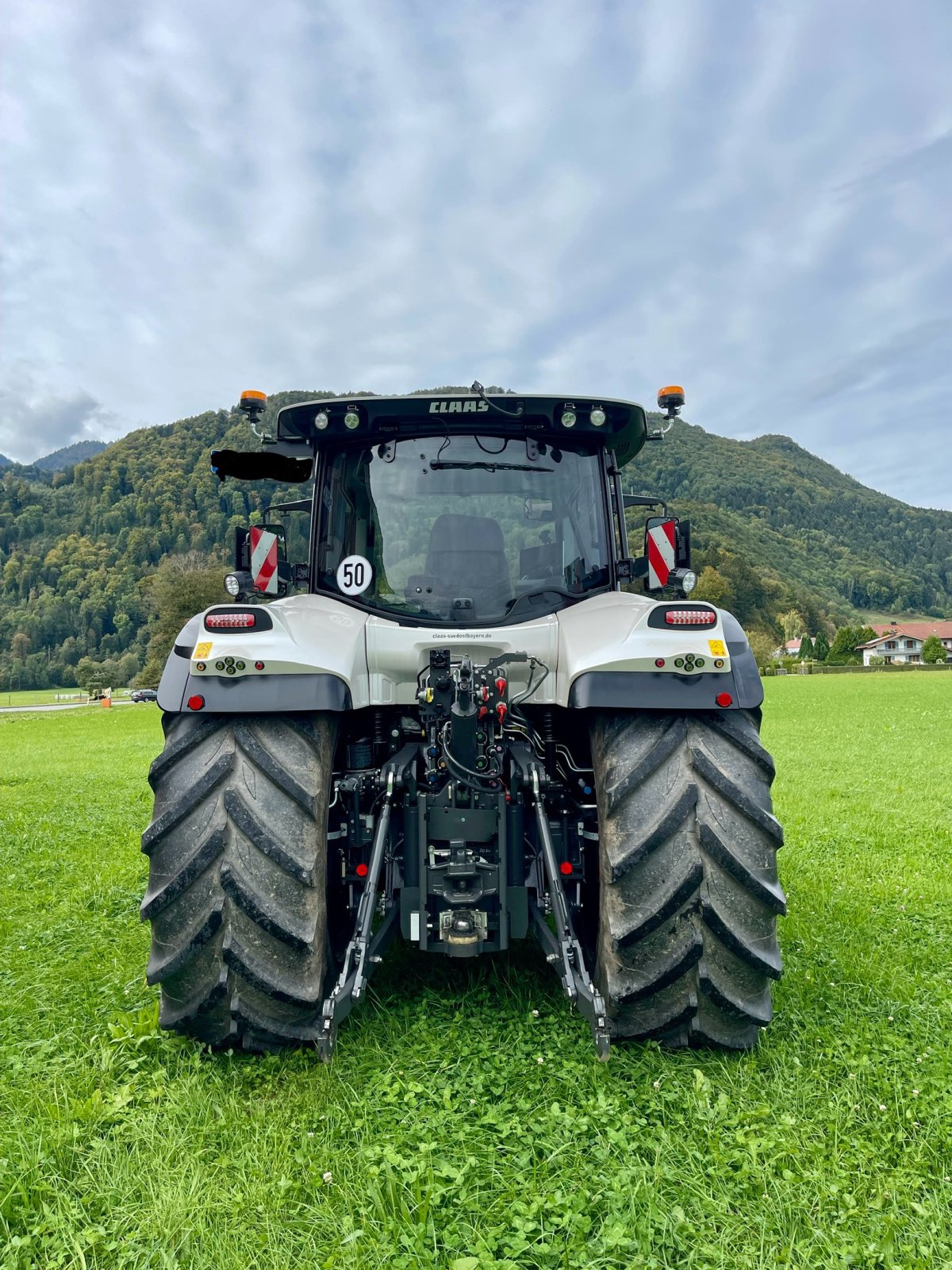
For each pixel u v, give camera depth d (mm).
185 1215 1868
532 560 3383
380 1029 2820
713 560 92125
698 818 2512
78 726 26703
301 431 3492
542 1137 2156
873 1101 2330
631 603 3055
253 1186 1965
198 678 2670
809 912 4254
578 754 3400
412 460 3436
